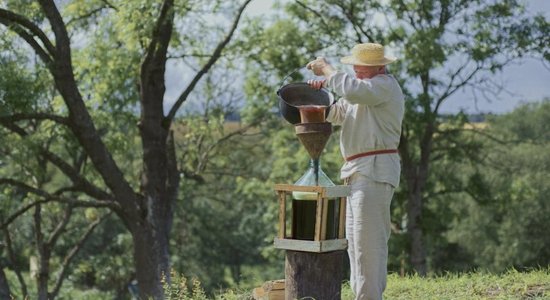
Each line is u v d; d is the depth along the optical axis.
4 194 19.59
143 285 19.34
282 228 5.95
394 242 26.92
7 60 17.48
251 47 23.64
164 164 19.94
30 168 18.97
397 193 27.86
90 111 21.72
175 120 26.30
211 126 25.80
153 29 18.61
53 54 17.33
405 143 26.44
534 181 41.53
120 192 18.69
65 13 21.38
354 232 5.86
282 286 6.88
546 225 42.59
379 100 5.66
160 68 19.77
